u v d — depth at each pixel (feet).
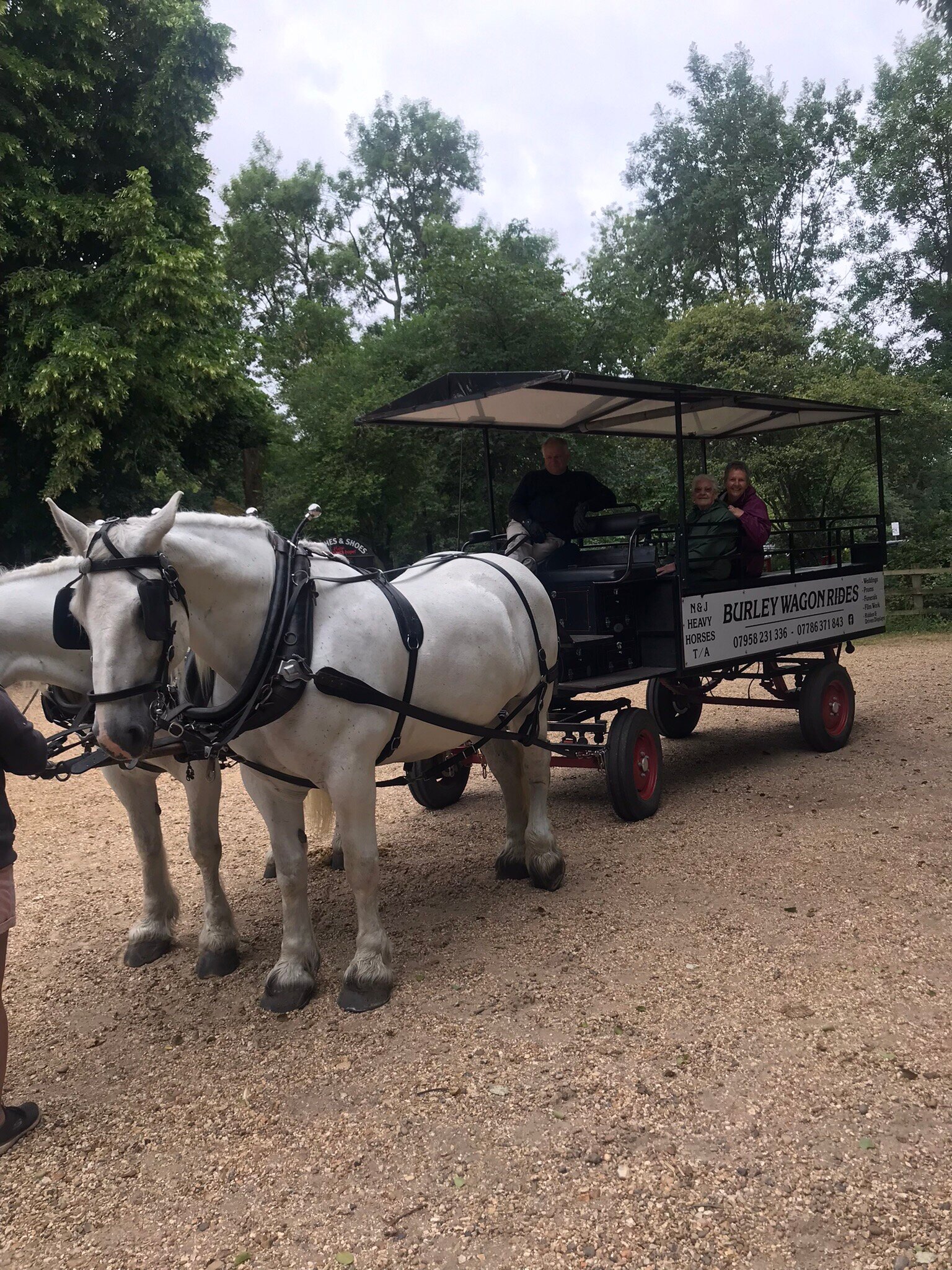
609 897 14.60
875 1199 7.73
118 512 50.24
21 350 41.81
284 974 11.89
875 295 75.66
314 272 118.21
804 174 91.97
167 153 47.91
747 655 20.81
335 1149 8.89
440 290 61.67
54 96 44.06
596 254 92.68
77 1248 7.92
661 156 93.25
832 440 48.01
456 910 14.61
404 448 72.90
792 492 51.08
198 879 17.08
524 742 14.49
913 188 70.59
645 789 18.65
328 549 12.57
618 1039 10.41
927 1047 9.87
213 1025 11.58
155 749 11.28
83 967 13.64
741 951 12.41
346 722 11.11
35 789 25.34
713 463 50.11
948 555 52.95
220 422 54.34
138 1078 10.53
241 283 111.55
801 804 18.85
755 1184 7.99
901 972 11.55
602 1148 8.60
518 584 14.69
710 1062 9.84
